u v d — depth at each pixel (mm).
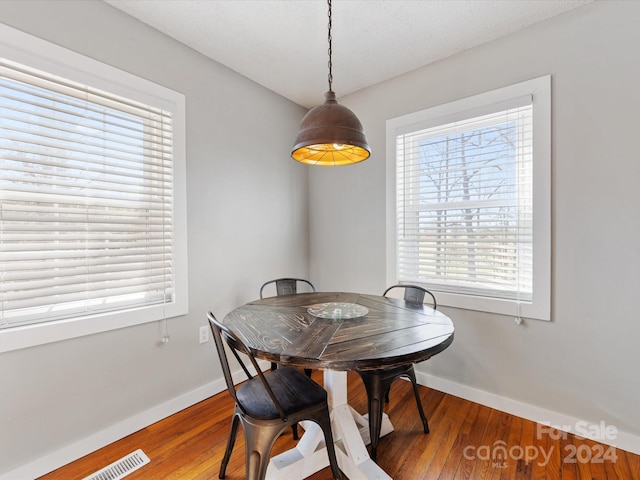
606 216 1707
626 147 1646
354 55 2256
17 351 1454
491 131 2141
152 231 1966
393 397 2254
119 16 1792
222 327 1193
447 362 2314
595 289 1744
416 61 2332
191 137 2164
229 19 1880
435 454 1642
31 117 1516
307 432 1565
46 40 1526
